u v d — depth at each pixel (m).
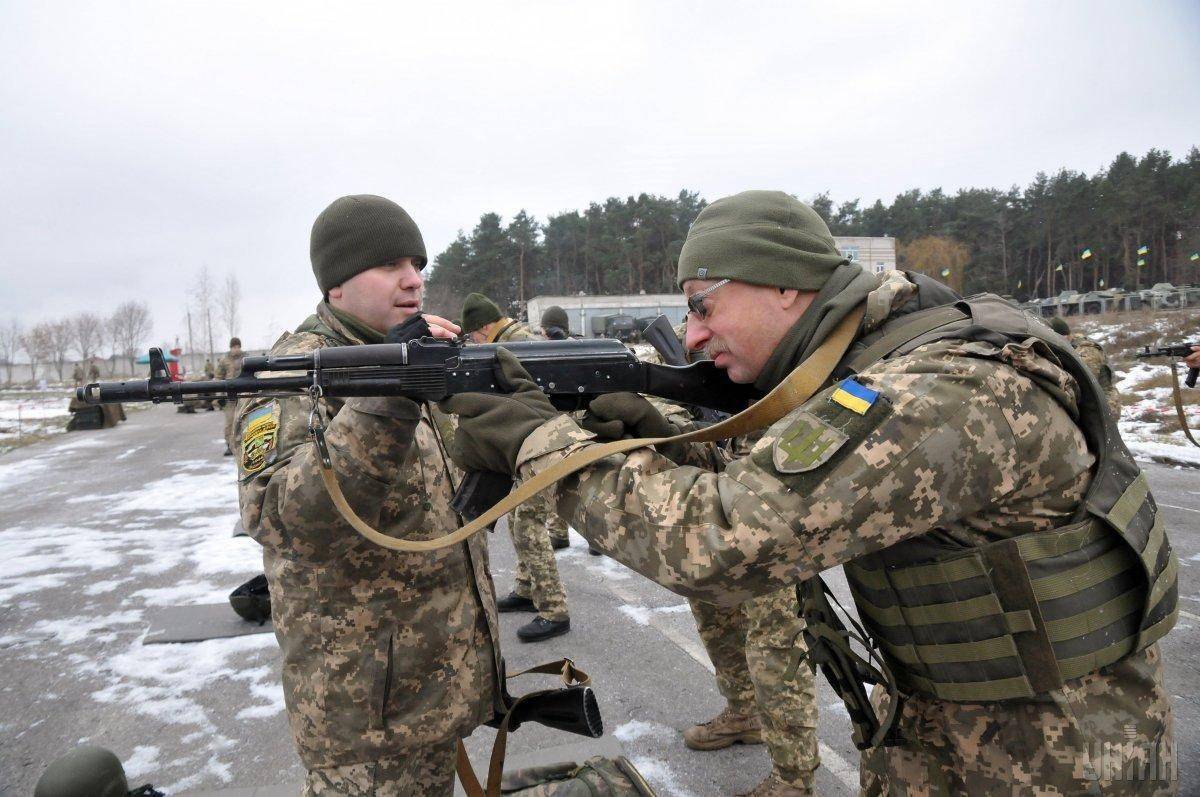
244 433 1.64
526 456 1.30
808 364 1.32
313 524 1.52
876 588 1.33
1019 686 1.18
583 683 2.01
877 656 1.40
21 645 4.57
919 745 1.35
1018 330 1.19
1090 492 1.19
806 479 1.08
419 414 1.51
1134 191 42.66
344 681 1.73
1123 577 1.21
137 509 8.73
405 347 1.39
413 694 1.78
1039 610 1.16
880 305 1.32
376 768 1.77
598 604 5.04
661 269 49.16
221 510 8.58
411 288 1.96
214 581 5.86
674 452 1.70
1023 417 1.12
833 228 51.19
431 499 1.81
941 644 1.24
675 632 4.49
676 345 2.75
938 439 1.07
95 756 2.34
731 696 3.10
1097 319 24.86
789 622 2.52
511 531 4.83
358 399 1.49
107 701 3.81
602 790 2.19
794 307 1.44
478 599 1.92
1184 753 2.97
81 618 5.05
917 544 1.24
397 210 1.95
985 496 1.11
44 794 2.20
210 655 4.38
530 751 3.18
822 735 3.27
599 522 1.23
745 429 1.33
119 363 65.19
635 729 3.34
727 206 1.48
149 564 6.37
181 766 3.19
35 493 10.02
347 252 1.88
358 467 1.48
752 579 1.10
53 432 18.64
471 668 1.88
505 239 50.44
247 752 3.30
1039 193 48.78
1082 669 1.17
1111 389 5.71
